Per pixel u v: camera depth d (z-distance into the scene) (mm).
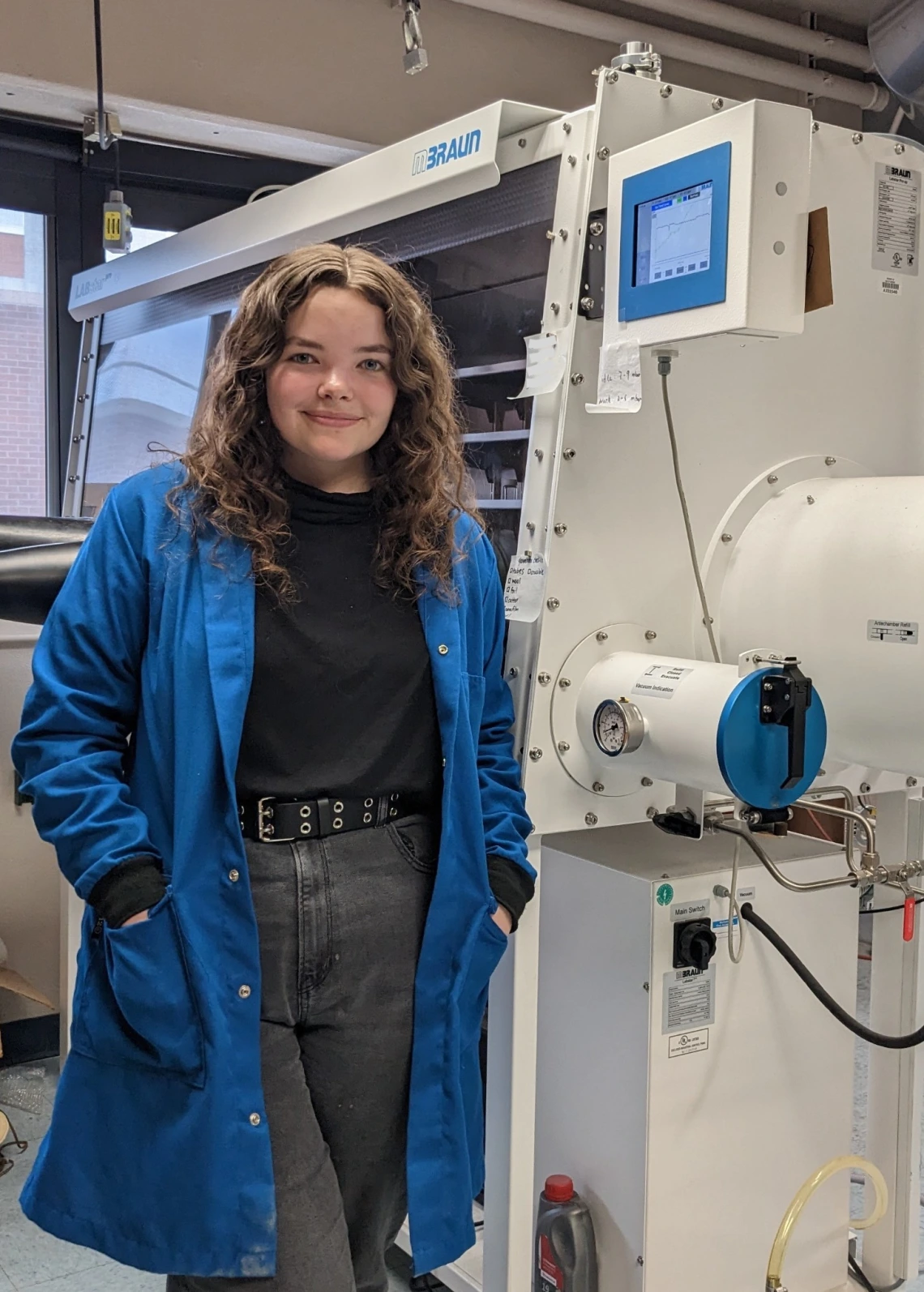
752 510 1671
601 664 1578
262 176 3277
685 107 1548
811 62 3732
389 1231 1354
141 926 1138
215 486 1225
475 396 1715
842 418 1755
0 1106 2535
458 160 1653
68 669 1214
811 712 1380
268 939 1197
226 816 1176
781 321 1349
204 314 2430
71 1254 2043
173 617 1200
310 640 1226
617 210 1459
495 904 1343
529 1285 1654
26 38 2670
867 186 1732
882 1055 1992
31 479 3186
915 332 1812
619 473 1569
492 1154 1653
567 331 1506
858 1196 2197
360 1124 1260
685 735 1407
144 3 2791
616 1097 1697
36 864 2732
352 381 1231
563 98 3383
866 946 3346
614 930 1682
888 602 1449
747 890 1707
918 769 1486
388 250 1876
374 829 1276
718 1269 1736
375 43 3090
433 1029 1288
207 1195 1156
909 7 2795
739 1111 1734
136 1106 1195
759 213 1310
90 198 3111
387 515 1308
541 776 1564
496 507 1678
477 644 1384
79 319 3053
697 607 1658
